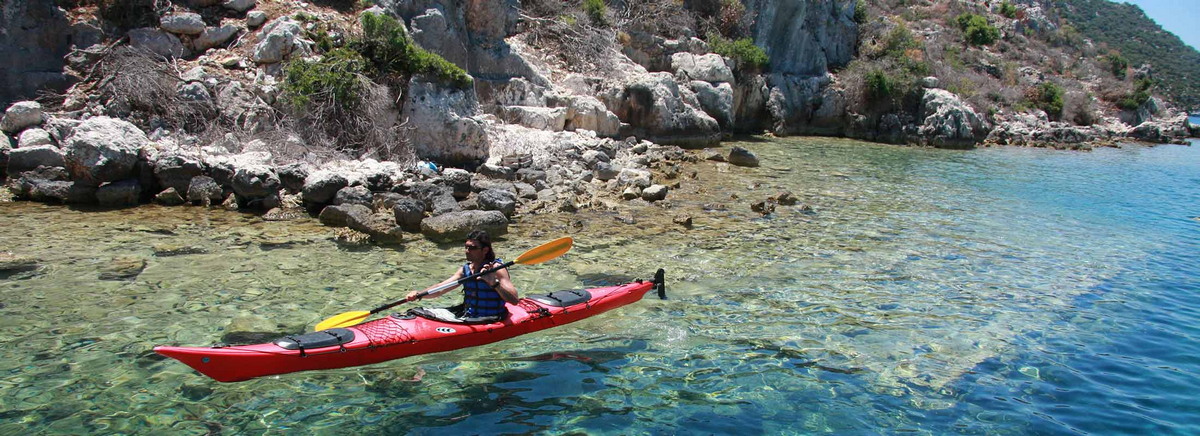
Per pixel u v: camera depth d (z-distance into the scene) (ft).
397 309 22.49
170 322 20.57
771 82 81.97
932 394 18.16
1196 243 37.47
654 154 54.65
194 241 28.19
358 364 18.12
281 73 42.83
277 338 19.80
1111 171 70.85
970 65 124.26
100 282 23.36
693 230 34.22
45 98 39.14
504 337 20.20
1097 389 18.80
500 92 53.67
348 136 41.45
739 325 22.34
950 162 69.31
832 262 29.86
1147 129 123.03
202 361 16.15
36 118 36.65
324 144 39.81
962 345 21.52
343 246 28.71
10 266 24.12
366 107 41.06
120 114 38.29
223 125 39.81
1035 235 37.50
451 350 19.35
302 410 16.20
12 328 19.69
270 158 36.47
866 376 19.06
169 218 31.30
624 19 71.56
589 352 19.89
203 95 39.73
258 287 23.71
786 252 31.12
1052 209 46.09
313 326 20.75
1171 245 36.76
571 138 51.31
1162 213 46.75
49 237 27.68
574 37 64.80
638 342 20.71
